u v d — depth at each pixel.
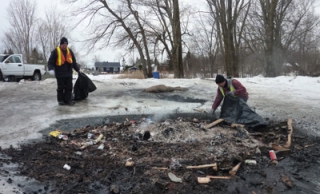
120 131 5.43
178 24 21.06
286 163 3.97
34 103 8.09
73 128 5.82
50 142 4.77
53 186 3.23
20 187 3.18
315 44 21.62
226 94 5.88
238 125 5.44
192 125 5.53
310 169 3.79
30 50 43.06
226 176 3.51
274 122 6.11
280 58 18.70
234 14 19.27
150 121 6.17
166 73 26.47
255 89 10.71
